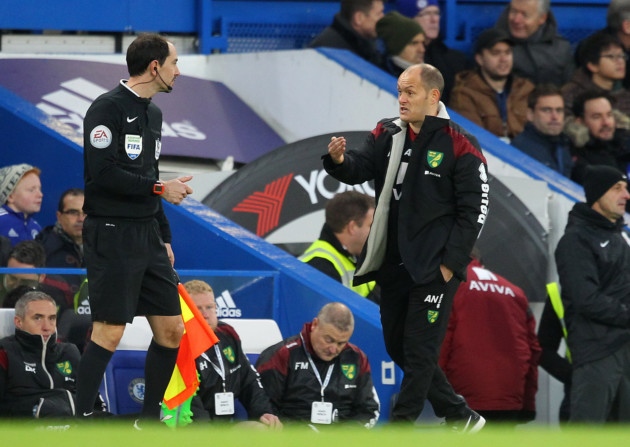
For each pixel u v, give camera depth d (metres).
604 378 34.47
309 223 40.09
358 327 33.09
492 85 47.53
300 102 46.75
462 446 15.44
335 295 33.59
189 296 27.61
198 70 48.06
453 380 34.31
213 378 29.23
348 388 30.53
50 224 38.88
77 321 30.14
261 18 50.66
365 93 45.41
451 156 25.03
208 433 16.14
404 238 25.08
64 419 26.97
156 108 25.39
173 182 24.75
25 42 46.56
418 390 25.66
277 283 33.75
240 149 45.28
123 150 24.62
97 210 24.81
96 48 47.66
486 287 34.62
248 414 29.69
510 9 49.03
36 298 28.44
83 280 30.27
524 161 44.19
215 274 33.00
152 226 25.22
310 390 30.28
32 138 39.19
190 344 27.33
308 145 40.47
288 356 30.44
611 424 35.12
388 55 47.03
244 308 33.34
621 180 35.22
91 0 47.00
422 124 25.12
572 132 46.53
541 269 41.62
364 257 25.73
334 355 30.45
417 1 47.97
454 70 48.03
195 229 36.06
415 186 25.11
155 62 24.89
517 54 48.72
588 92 46.72
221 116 46.28
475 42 48.19
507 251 41.31
